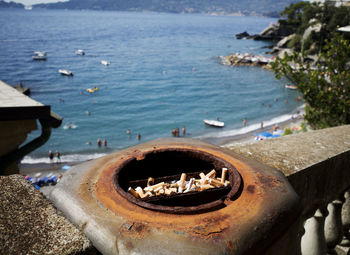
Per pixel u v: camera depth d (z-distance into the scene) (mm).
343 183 2568
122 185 1779
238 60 98812
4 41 150625
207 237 1202
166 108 58062
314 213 2381
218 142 42344
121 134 45781
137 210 1348
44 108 4973
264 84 73750
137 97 64812
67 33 196500
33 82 74875
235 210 1391
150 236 1194
